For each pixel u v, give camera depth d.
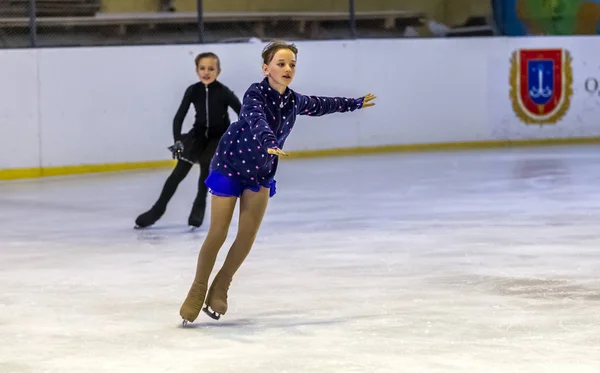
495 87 39.53
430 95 38.72
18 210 25.38
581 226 20.92
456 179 29.73
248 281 15.89
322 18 38.47
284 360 11.14
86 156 33.69
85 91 33.53
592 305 13.80
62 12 35.25
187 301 12.72
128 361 11.24
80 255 18.77
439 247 18.78
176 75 34.94
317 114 13.00
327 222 22.27
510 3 40.19
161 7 36.78
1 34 34.28
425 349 11.52
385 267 16.91
